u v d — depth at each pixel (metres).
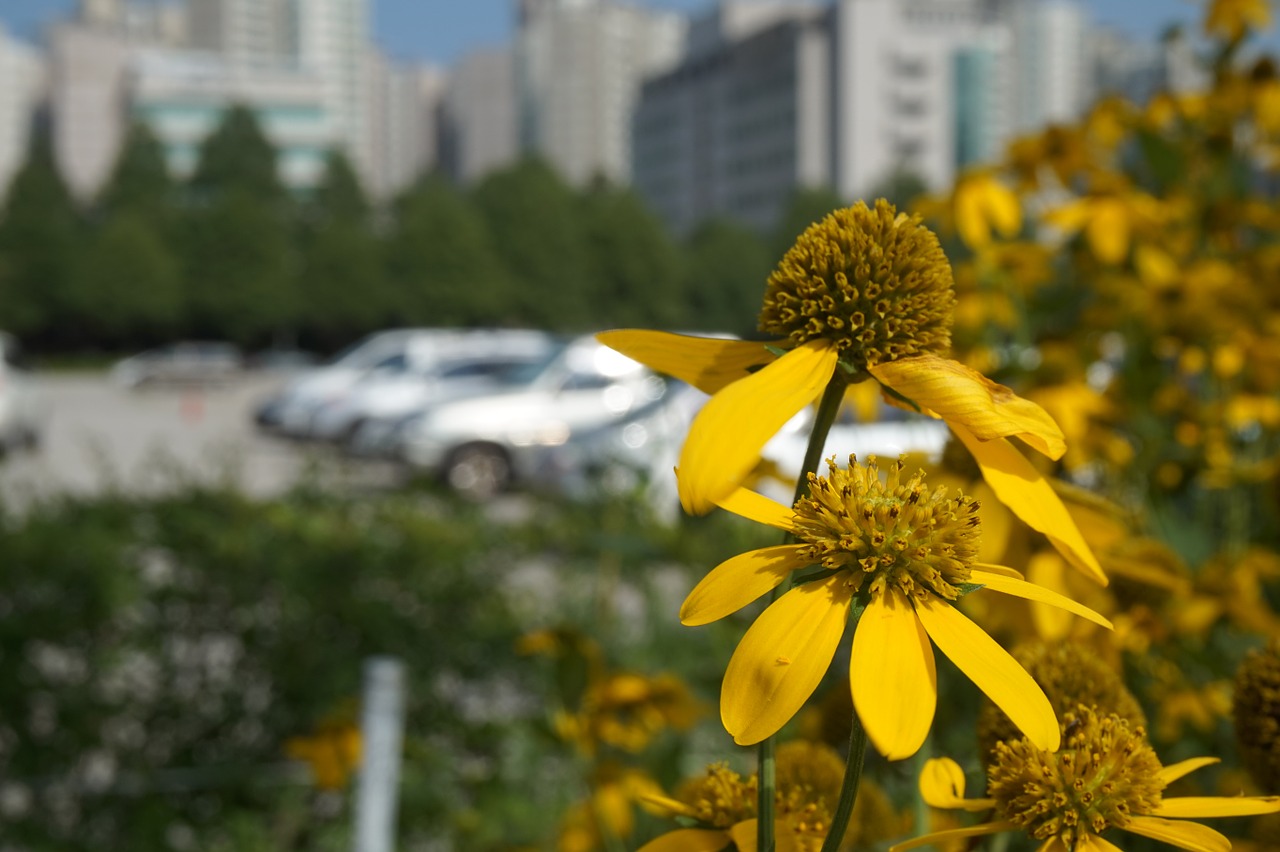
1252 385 2.32
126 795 3.71
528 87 126.06
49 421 25.00
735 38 92.06
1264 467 2.08
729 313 61.22
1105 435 2.02
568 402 13.33
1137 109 2.76
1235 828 1.13
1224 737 1.44
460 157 143.75
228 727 3.93
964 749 1.35
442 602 4.00
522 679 3.95
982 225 2.58
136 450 19.03
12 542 3.79
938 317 0.81
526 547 4.17
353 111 131.12
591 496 4.00
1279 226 2.52
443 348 17.30
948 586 0.69
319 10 127.88
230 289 57.22
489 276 58.12
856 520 0.71
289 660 3.92
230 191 60.09
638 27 122.56
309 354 60.59
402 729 3.63
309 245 60.47
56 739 3.78
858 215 0.83
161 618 3.95
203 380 37.25
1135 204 2.46
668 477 3.70
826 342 0.79
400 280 58.31
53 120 109.50
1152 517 2.04
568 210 60.06
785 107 84.25
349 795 3.61
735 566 0.71
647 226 60.19
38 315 56.12
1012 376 2.03
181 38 137.88
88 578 3.82
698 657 3.01
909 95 83.56
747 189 89.25
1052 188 2.77
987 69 85.38
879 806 0.99
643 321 59.38
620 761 2.23
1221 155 2.63
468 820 3.28
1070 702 0.93
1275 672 0.95
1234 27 2.63
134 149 61.41
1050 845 0.75
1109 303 2.35
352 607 3.93
